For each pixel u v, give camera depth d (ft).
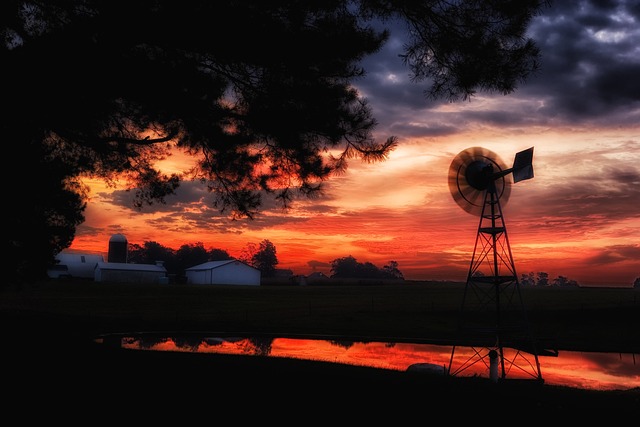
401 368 75.56
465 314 163.73
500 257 80.74
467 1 31.27
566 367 85.92
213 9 30.48
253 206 43.75
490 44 31.63
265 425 25.03
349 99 38.27
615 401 34.50
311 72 34.86
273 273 597.52
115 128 41.91
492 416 28.53
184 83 33.78
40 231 70.74
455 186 82.84
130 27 30.32
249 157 41.60
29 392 28.68
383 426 25.84
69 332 81.41
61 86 30.78
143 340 100.58
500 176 79.25
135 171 46.98
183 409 26.71
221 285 313.53
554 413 29.94
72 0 31.30
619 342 118.83
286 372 35.37
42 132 40.14
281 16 33.24
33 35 33.58
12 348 41.55
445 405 29.50
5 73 29.50
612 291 291.17
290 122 35.83
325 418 26.37
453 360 88.53
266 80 36.01
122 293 225.76
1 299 178.81
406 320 149.59
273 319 146.82
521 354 100.78
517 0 29.66
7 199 44.21
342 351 94.73
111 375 32.65
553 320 153.99
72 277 315.78
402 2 31.68
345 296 241.96
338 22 33.65
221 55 32.73
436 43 32.91
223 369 35.29
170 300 203.10
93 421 24.70
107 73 31.17
